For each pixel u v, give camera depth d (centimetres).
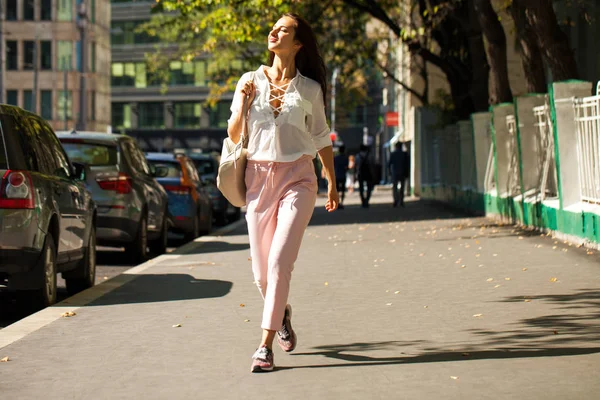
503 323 908
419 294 1126
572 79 1867
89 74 9888
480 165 2822
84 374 734
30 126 1205
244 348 825
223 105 10800
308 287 1219
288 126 744
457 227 2294
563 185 1727
